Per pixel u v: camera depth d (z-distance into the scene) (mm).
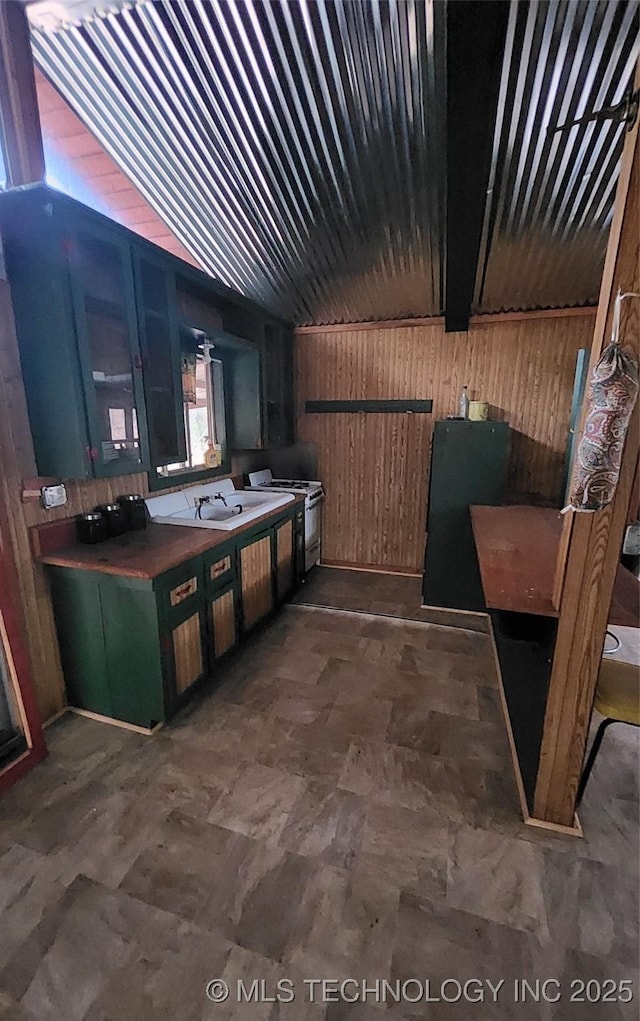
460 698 2439
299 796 1813
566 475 3314
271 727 2213
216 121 1714
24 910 1400
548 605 1611
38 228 1777
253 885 1474
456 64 1163
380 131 1700
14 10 1367
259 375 3490
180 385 2525
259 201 2182
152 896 1440
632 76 1428
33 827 1678
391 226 2334
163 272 2365
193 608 2305
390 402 4016
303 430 4316
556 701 1589
